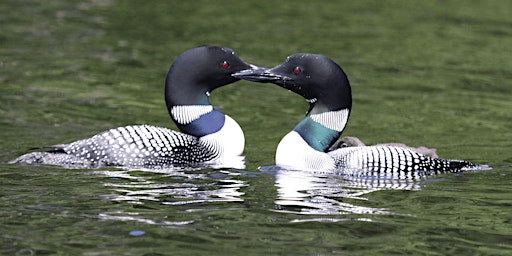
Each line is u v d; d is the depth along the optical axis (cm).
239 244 814
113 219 884
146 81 1736
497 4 2653
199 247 805
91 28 2189
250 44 2062
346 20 2400
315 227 873
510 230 873
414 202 968
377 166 1085
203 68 1189
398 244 827
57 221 873
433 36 2225
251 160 1180
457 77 1844
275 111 1564
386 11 2536
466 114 1559
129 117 1473
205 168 1118
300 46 2064
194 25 2269
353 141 1201
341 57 1984
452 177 1077
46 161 1102
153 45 2038
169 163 1118
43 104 1533
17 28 2152
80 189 991
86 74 1770
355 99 1661
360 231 860
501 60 1991
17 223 865
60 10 2391
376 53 2038
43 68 1798
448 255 801
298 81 1134
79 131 1358
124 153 1110
